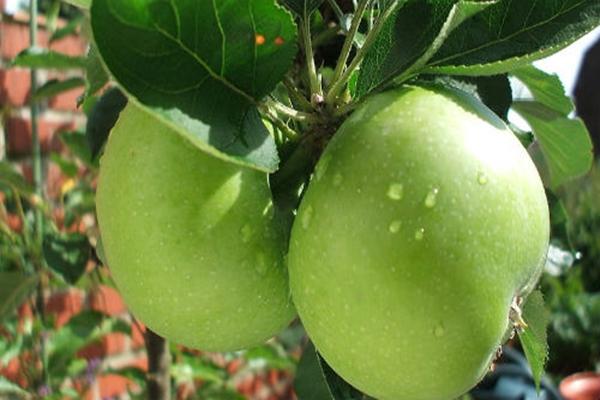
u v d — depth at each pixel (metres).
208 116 0.24
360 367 0.25
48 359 0.60
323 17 0.35
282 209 0.28
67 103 0.73
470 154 0.24
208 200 0.26
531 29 0.27
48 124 0.71
